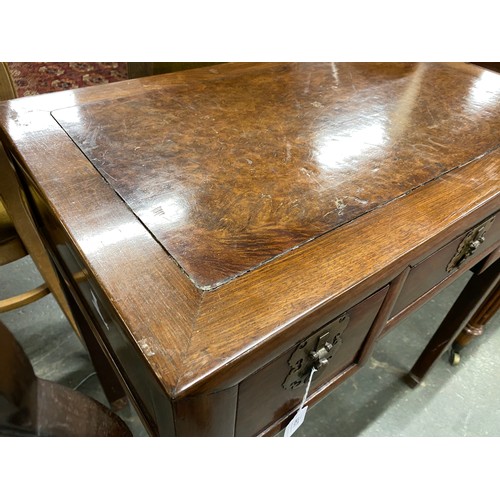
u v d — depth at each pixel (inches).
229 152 20.0
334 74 30.0
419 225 16.4
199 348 11.3
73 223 15.0
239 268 13.9
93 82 63.3
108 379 33.0
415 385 40.6
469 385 41.6
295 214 16.4
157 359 11.0
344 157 20.4
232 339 11.6
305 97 26.3
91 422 17.3
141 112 22.9
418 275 20.1
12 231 27.5
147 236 14.7
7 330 13.9
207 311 12.4
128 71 31.4
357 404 39.0
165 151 19.6
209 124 22.3
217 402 12.7
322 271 14.0
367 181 18.7
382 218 16.6
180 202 16.4
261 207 16.6
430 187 18.7
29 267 49.0
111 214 15.5
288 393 17.2
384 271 14.5
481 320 39.8
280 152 20.3
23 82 59.8
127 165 18.3
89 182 17.0
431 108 26.0
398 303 21.4
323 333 15.2
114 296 12.6
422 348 44.8
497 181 19.4
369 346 20.7
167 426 14.4
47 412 14.9
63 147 19.1
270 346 12.1
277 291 13.2
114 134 20.6
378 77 30.0
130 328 11.8
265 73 29.3
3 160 22.5
